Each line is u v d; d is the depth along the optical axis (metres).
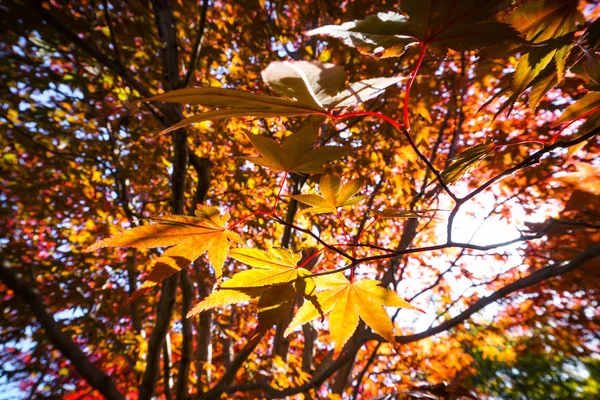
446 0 0.60
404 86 3.56
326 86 0.55
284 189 6.26
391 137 4.39
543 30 0.88
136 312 6.07
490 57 0.94
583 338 5.32
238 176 5.68
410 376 5.85
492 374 11.41
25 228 6.84
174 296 3.58
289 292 0.93
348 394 6.62
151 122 5.20
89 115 4.59
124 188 5.08
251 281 0.96
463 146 5.39
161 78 4.23
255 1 3.88
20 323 4.40
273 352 5.81
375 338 3.97
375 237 5.77
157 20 3.46
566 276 3.29
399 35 0.65
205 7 3.01
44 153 5.16
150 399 3.65
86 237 6.40
